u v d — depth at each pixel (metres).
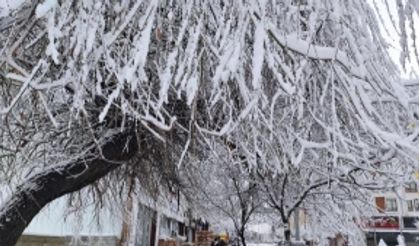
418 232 22.64
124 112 3.56
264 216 12.57
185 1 3.59
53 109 4.89
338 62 3.76
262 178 7.98
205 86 4.09
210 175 8.69
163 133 4.89
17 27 3.49
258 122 4.48
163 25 3.81
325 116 4.83
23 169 5.55
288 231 8.52
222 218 12.56
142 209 9.91
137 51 3.17
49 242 10.63
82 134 4.99
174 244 25.72
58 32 3.13
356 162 5.10
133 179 6.70
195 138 4.91
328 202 9.74
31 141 5.08
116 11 3.52
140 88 3.88
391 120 4.90
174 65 3.36
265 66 4.31
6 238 4.18
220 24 3.54
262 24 3.36
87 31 3.12
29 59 4.17
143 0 3.52
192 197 8.73
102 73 3.97
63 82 3.42
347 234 11.49
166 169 6.04
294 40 3.63
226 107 4.27
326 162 6.38
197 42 3.46
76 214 8.08
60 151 5.14
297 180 8.04
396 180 6.45
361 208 10.41
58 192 4.57
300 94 3.96
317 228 11.67
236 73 3.60
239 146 5.30
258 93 3.58
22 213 4.32
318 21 4.10
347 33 3.66
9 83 4.04
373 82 4.04
